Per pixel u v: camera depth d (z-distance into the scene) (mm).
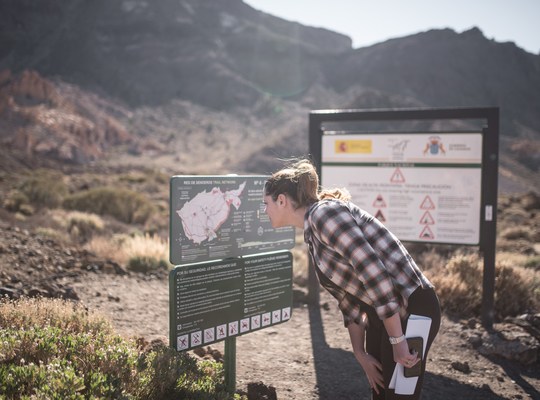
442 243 6352
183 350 3338
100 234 12641
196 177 3371
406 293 2461
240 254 3689
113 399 2670
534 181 157375
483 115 6000
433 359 4980
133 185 37656
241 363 4617
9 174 41031
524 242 16500
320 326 5875
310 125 6844
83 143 105312
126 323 5285
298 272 7910
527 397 4246
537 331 5395
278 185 2613
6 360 2867
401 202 6527
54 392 2463
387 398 2555
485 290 5812
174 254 3283
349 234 2328
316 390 4117
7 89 122812
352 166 6727
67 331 3566
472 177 6180
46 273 6844
